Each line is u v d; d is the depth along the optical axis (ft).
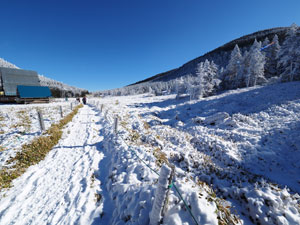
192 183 12.62
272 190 12.73
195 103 90.74
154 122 51.06
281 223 9.77
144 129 36.73
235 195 13.08
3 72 100.27
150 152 20.20
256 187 13.24
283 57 91.09
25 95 93.76
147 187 11.06
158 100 151.94
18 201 12.82
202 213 8.45
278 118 39.70
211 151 28.09
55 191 14.07
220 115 47.91
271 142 28.76
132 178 13.57
